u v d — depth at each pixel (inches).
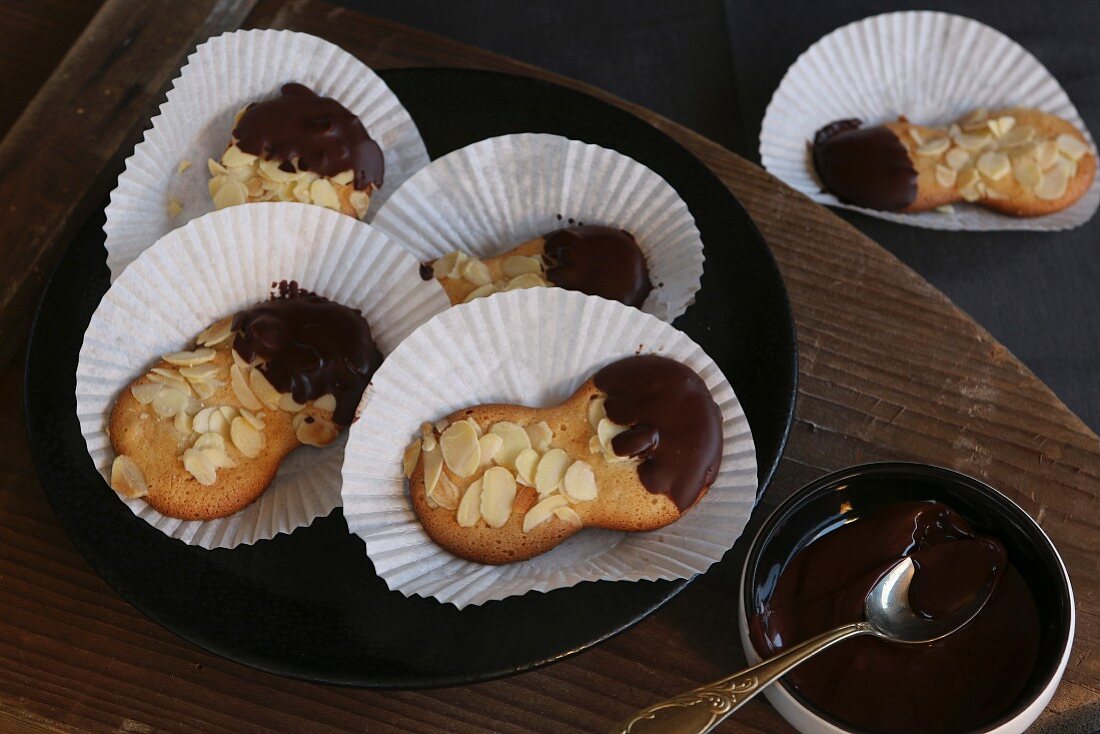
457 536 32.2
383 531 32.2
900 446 33.8
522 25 43.3
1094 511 33.4
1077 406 40.2
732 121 42.3
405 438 32.6
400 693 32.1
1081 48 42.9
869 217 41.1
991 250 41.0
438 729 32.0
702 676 32.2
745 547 33.0
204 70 35.4
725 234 34.5
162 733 32.0
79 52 36.5
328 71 35.6
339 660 31.4
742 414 32.6
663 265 34.5
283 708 32.1
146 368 33.4
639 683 32.2
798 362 33.9
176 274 33.3
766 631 31.4
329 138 34.8
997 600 31.5
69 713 32.1
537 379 32.9
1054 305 40.7
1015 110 40.8
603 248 34.3
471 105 35.9
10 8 38.7
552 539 32.2
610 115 35.6
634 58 42.9
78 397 32.9
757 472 32.4
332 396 33.3
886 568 31.4
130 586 32.0
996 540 31.8
